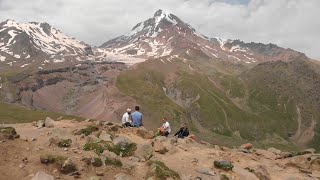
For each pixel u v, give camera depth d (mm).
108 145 23016
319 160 29297
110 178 18562
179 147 27188
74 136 25609
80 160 19328
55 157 18484
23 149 19516
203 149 28406
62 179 17328
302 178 25438
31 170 17453
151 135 29266
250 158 28562
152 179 18750
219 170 23375
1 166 17234
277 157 30953
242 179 22781
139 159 22781
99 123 30469
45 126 30188
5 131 20859
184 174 21016
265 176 24406
